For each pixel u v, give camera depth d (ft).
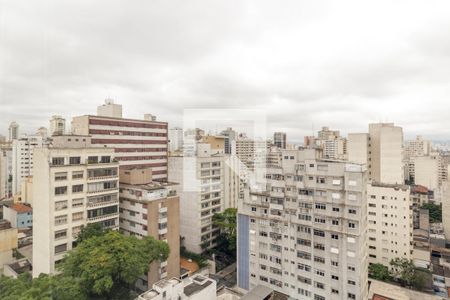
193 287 84.58
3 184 115.55
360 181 85.76
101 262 75.66
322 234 92.38
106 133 164.35
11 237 113.19
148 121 189.16
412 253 130.72
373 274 122.72
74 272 77.66
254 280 107.55
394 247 132.57
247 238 109.19
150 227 107.96
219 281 121.60
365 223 93.50
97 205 105.09
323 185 92.12
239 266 111.14
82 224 101.19
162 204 111.75
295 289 98.12
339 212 89.35
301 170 96.68
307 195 95.25
